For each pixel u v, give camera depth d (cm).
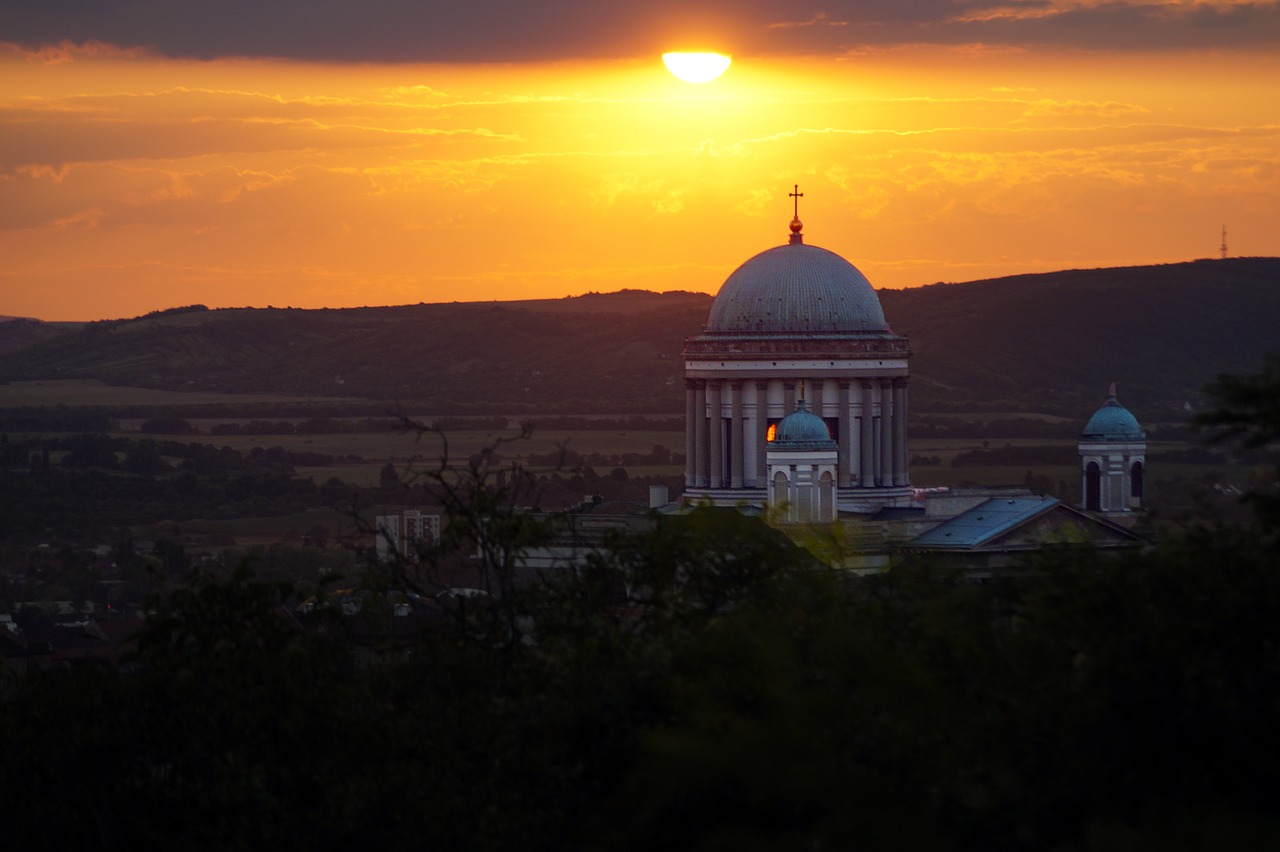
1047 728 14138
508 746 17612
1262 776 13388
